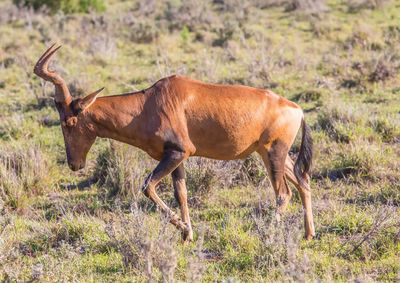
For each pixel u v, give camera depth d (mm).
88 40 51312
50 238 20266
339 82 36969
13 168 25828
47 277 17109
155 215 21781
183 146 18984
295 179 19969
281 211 19109
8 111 35781
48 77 19266
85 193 24766
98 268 17719
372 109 31625
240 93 19203
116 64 44844
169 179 24562
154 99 19203
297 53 42219
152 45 50312
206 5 62688
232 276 16578
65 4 67375
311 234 19141
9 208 23500
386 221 19047
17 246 19766
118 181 24422
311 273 16156
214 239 19172
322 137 27844
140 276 16766
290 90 36375
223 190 23922
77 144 19781
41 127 32469
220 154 19484
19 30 58719
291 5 60938
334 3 61531
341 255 17844
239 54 44844
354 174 24391
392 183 23156
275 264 17094
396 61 39438
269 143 19375
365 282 15773
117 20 60281
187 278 15812
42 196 24891
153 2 67938
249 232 19141
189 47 48594
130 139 19547
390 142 27484
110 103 19453
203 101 19016
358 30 47812
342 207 21234
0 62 46719
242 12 58875
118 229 19578
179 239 19344
